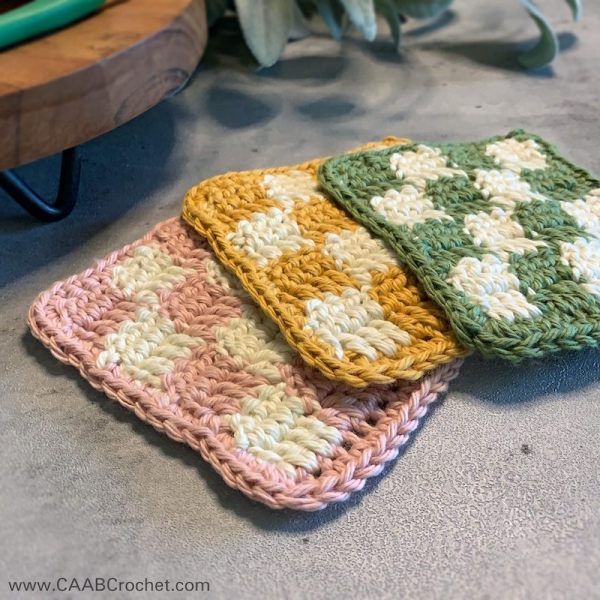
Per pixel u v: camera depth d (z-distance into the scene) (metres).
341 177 0.73
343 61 1.18
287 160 0.91
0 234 0.76
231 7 1.30
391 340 0.58
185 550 0.48
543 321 0.58
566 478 0.53
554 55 1.11
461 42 1.25
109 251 0.75
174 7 0.78
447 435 0.56
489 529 0.49
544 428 0.57
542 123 1.00
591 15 1.34
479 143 0.81
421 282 0.61
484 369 0.62
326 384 0.56
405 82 1.12
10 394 0.59
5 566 0.47
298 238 0.67
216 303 0.63
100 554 0.47
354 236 0.67
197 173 0.88
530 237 0.66
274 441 0.53
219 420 0.54
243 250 0.66
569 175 0.75
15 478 0.52
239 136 0.96
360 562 0.47
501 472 0.53
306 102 1.06
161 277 0.65
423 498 0.51
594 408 0.58
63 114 0.65
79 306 0.62
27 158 0.65
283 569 0.47
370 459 0.52
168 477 0.52
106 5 0.78
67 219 0.79
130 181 0.86
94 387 0.57
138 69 0.71
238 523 0.50
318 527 0.49
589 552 0.48
